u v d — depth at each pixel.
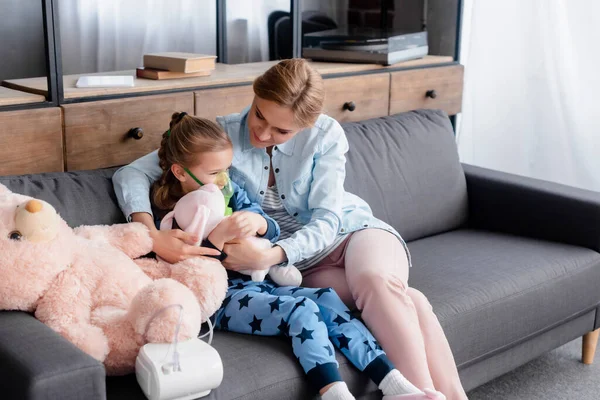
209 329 1.50
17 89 1.83
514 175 2.35
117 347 1.30
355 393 1.49
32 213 1.29
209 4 2.50
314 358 1.40
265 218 1.67
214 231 1.55
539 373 2.18
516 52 2.81
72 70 2.22
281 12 2.71
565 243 2.15
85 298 1.34
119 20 2.30
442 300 1.74
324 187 1.72
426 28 2.88
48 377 1.07
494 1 2.79
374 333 1.56
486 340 1.79
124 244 1.50
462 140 2.96
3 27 2.09
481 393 2.06
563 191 2.18
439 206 2.26
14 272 1.28
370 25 3.01
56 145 1.72
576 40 2.70
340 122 2.31
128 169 1.65
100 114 1.78
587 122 2.75
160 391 1.20
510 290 1.84
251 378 1.36
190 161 1.55
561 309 1.97
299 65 1.54
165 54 2.11
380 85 2.43
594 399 2.04
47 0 1.66
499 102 2.88
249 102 2.09
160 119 1.90
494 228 2.32
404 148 2.23
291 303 1.47
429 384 1.49
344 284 1.69
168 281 1.35
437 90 2.65
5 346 1.14
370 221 1.79
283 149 1.73
